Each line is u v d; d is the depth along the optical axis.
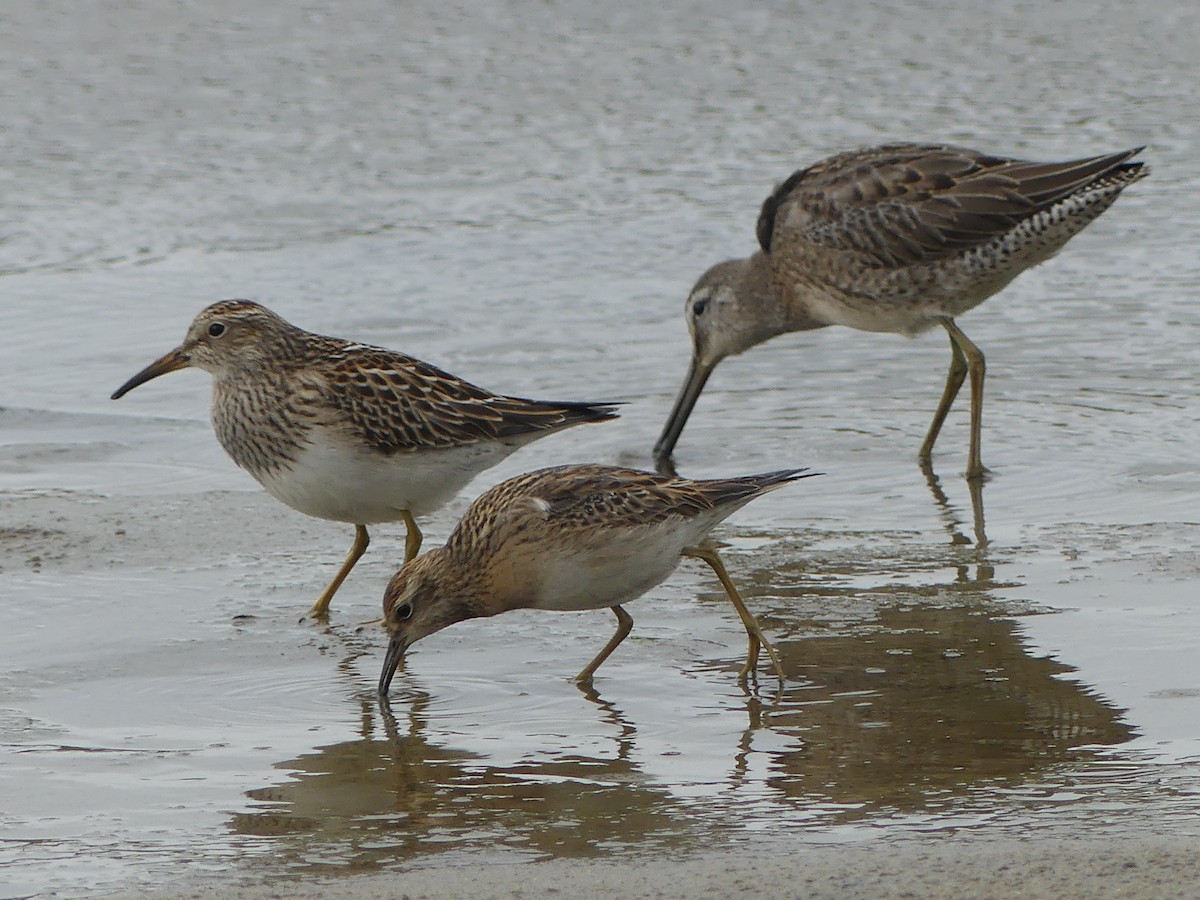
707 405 16.81
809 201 16.19
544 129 24.50
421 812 8.69
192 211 21.77
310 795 8.95
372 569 12.80
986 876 7.57
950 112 24.44
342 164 23.31
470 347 17.81
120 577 12.45
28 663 10.89
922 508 13.91
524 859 8.01
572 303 19.08
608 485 10.73
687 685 10.55
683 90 25.72
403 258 20.31
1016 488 14.27
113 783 9.12
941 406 15.30
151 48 27.16
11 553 12.84
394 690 10.57
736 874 7.69
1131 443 15.16
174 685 10.61
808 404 16.80
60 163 23.12
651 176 22.80
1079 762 9.09
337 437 12.05
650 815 8.58
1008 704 9.98
